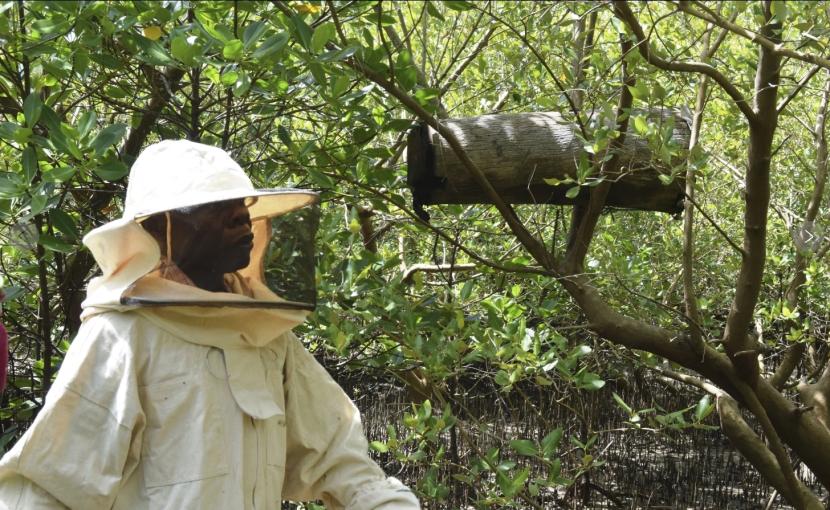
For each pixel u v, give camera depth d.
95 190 3.22
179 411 1.59
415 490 3.47
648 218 5.57
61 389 1.57
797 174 5.91
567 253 3.53
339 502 1.83
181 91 3.52
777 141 6.20
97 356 1.60
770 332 5.92
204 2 2.57
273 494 1.70
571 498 6.15
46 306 3.32
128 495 1.58
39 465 1.53
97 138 2.51
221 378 1.63
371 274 3.44
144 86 3.28
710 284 6.01
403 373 4.41
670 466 7.10
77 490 1.54
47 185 2.68
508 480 3.23
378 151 3.28
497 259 4.27
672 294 5.23
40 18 2.71
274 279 1.78
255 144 3.91
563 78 3.86
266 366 1.74
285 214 1.78
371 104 3.79
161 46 2.57
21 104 3.29
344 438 1.85
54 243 2.89
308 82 2.91
